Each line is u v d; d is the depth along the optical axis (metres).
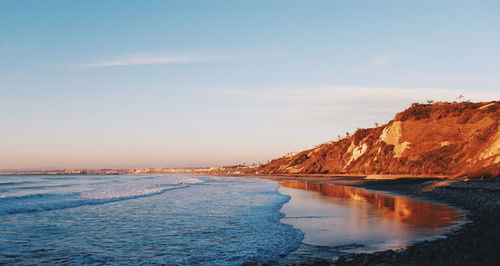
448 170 60.88
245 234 15.05
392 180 59.16
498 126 46.06
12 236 14.68
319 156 128.12
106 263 10.77
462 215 19.62
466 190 29.08
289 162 155.50
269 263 10.55
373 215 20.50
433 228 15.89
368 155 91.31
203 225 17.36
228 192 40.56
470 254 8.30
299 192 40.81
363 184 56.81
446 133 71.88
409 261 8.87
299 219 19.22
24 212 21.78
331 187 51.22
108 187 52.44
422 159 68.56
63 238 14.34
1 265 10.55
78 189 47.75
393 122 84.88
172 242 13.56
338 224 17.44
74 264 10.69
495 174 33.81
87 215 20.83
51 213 21.56
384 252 10.66
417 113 82.25
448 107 79.12
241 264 10.48
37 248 12.64
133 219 19.31
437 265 7.94
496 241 9.50
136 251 12.20
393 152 78.94
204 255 11.59
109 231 15.82
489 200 22.11
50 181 82.25
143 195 35.34
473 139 57.84
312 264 9.85
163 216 20.50
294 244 13.05
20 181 82.38
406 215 20.28
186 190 44.34
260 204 27.05
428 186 37.78
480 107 74.06
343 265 9.38
